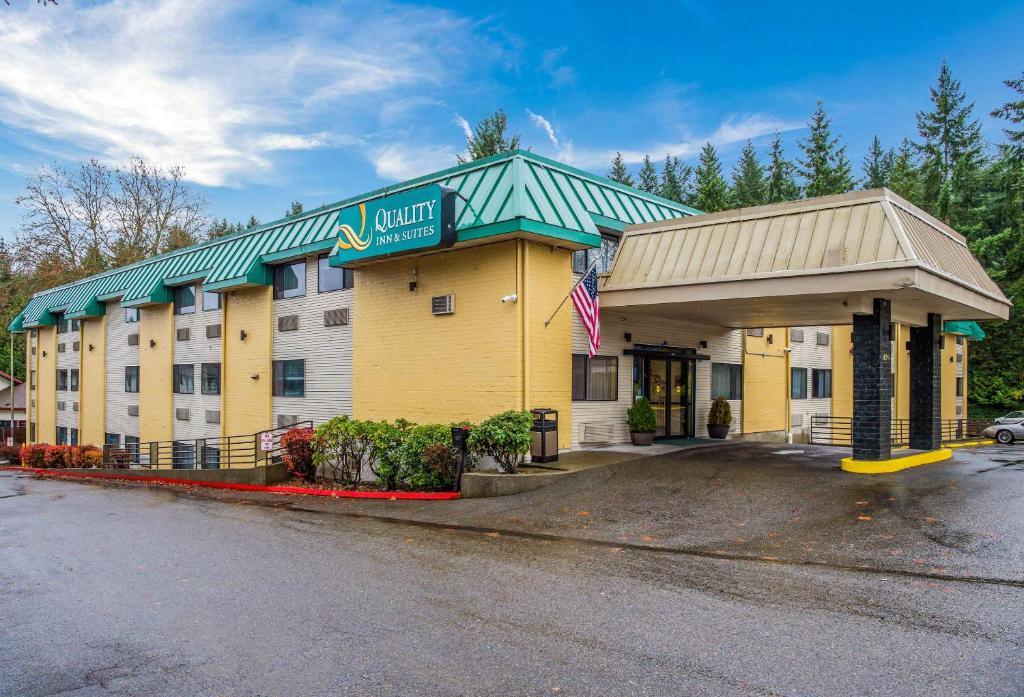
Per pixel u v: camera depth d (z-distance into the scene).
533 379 13.24
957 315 14.89
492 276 13.55
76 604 6.45
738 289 12.14
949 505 9.25
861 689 4.32
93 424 29.11
